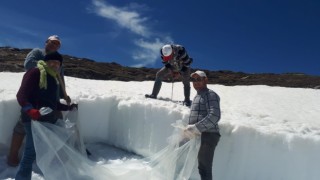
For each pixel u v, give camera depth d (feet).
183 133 18.54
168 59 25.77
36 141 17.03
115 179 19.25
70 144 19.35
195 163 20.12
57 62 17.71
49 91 17.54
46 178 17.17
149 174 19.40
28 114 16.44
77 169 18.51
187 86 26.35
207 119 17.37
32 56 20.44
